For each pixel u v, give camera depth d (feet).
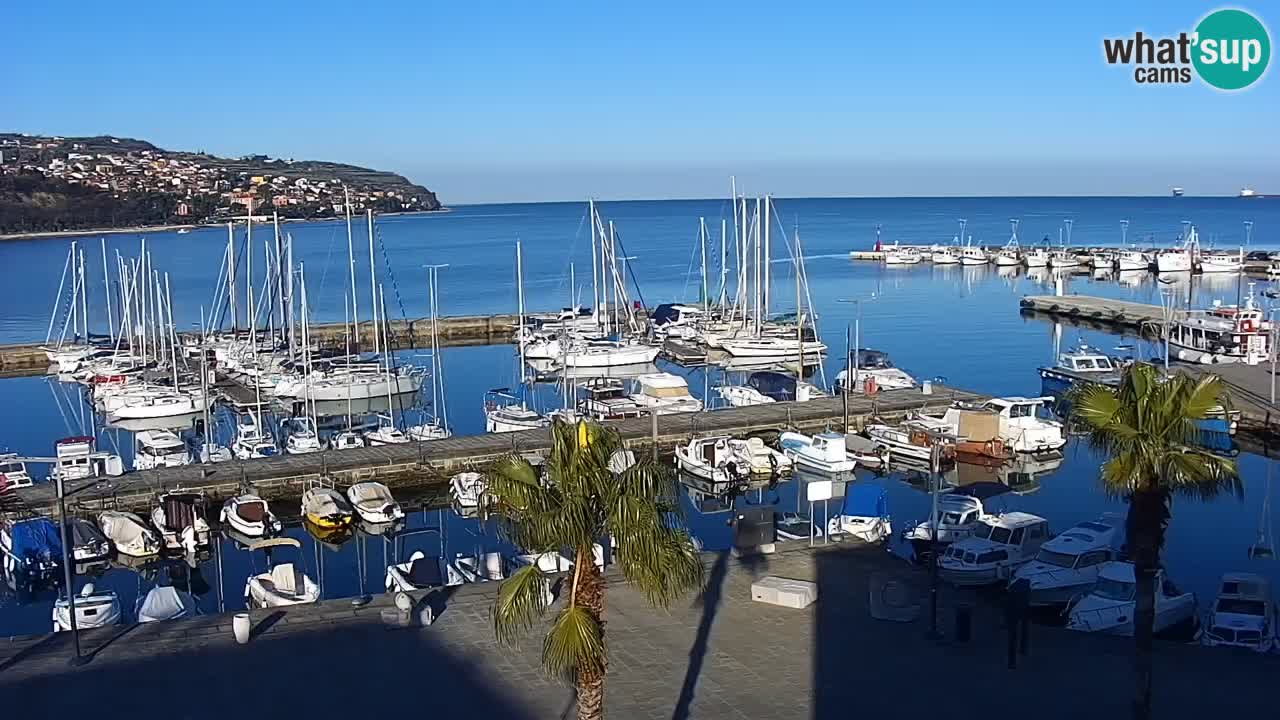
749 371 284.41
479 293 488.02
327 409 247.09
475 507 161.68
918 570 103.96
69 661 83.61
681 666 81.46
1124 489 65.62
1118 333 336.29
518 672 80.79
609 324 342.64
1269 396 207.41
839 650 84.33
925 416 203.51
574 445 55.01
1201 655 84.23
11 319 416.26
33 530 138.92
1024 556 117.08
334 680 79.77
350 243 312.29
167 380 267.59
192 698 77.00
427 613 89.92
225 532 153.07
